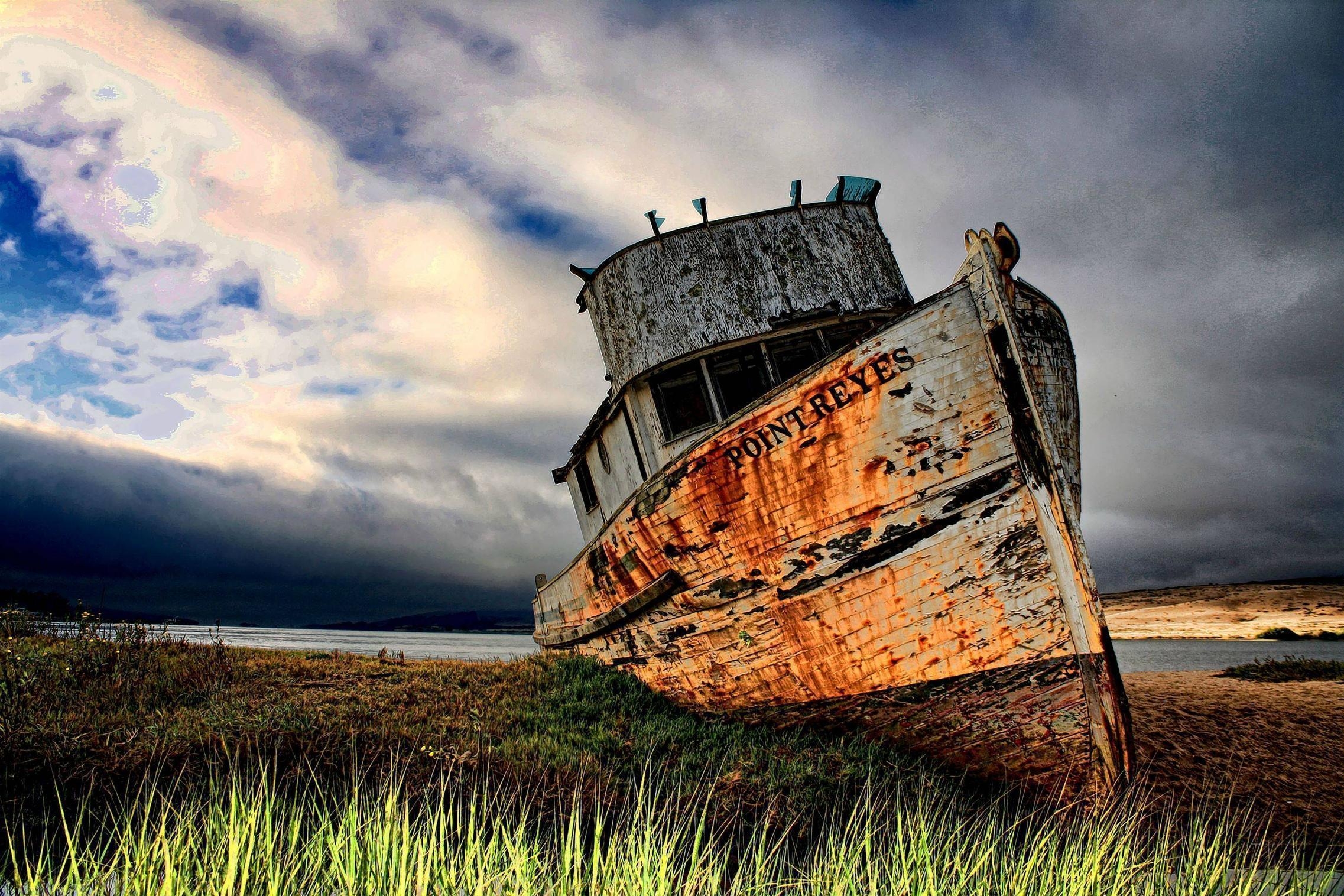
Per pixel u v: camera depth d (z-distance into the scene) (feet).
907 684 22.80
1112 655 20.75
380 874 9.70
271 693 27.53
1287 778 24.18
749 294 29.35
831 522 22.79
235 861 9.39
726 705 26.84
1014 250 20.26
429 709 26.35
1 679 25.16
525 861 10.32
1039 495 20.95
